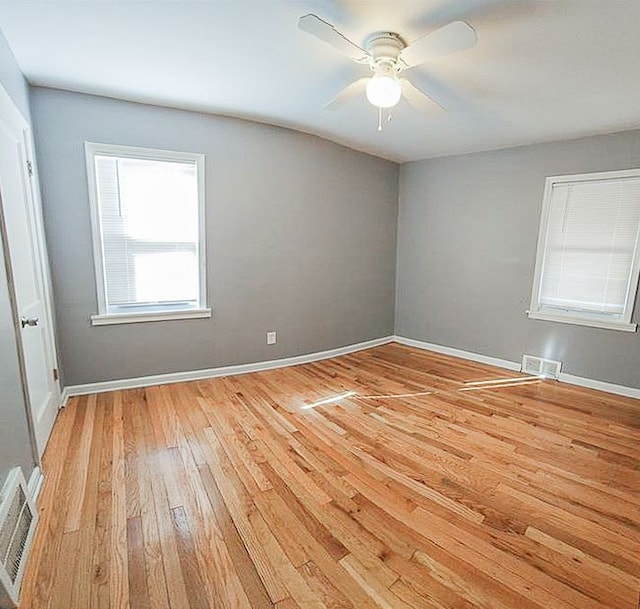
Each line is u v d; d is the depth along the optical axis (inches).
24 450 68.7
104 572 55.4
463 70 86.7
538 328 145.6
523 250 147.3
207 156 126.1
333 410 112.9
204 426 101.0
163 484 76.3
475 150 155.7
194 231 129.4
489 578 56.3
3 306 64.0
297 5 65.6
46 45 80.0
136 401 114.9
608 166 126.2
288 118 127.4
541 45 75.0
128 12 68.1
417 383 136.6
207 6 66.1
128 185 117.0
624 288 127.0
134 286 122.4
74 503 69.9
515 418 109.1
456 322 170.2
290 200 145.9
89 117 108.2
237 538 62.8
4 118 74.3
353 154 161.9
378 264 181.5
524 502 73.4
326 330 165.2
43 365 91.6
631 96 97.7
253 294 142.6
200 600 51.8
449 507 71.6
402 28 71.7
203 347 135.2
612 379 130.0
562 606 52.1
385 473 81.9
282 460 86.0
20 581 52.7
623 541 63.9
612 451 92.0
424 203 176.4
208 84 99.8
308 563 58.2
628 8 62.6
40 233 97.3
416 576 56.4
